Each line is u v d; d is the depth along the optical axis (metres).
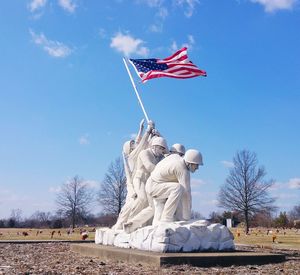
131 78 20.09
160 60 20.34
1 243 24.52
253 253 13.21
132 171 18.39
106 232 17.84
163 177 14.81
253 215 52.56
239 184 49.38
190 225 13.57
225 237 14.00
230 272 10.70
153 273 10.59
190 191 14.66
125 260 13.51
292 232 59.56
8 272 11.34
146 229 14.20
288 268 11.54
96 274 10.73
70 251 18.88
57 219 76.06
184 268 11.41
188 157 14.73
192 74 20.00
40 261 14.64
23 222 90.38
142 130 19.34
